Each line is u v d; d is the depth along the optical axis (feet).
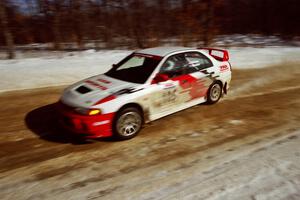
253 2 85.97
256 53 44.78
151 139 16.28
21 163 13.73
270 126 18.02
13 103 22.16
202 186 11.73
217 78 21.11
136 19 56.24
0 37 56.80
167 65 18.04
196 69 19.71
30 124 18.38
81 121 14.89
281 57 41.37
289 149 14.87
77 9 58.34
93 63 36.17
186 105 19.44
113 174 12.76
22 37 66.54
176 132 17.17
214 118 19.33
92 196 11.21
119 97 15.52
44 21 64.18
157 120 18.90
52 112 20.49
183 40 55.88
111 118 15.29
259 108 21.25
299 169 12.87
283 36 75.25
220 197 10.98
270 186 11.64
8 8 54.80
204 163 13.60
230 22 84.69
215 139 16.22
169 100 18.06
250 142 15.79
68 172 12.94
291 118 19.31
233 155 14.33
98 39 60.54
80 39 59.62
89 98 15.53
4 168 13.26
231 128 17.72
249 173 12.62
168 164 13.57
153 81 17.08
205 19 55.72
